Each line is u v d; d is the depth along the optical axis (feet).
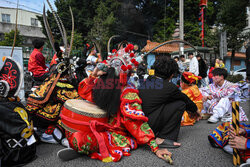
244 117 10.48
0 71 6.37
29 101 8.00
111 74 6.64
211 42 53.31
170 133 7.72
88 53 14.01
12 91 6.36
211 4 69.51
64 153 6.48
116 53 7.12
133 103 6.66
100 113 6.51
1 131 6.02
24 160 6.35
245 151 5.95
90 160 6.64
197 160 6.63
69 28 61.52
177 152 7.27
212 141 7.54
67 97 8.16
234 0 50.98
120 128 7.21
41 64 10.92
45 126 8.32
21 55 16.20
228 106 11.03
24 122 6.32
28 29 80.74
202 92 11.87
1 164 6.02
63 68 8.32
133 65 6.83
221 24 56.39
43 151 7.50
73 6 62.39
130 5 66.23
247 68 7.96
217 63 29.86
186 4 65.16
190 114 10.73
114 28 58.13
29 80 19.52
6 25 78.02
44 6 8.10
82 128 6.31
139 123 6.67
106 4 62.49
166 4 71.31
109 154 6.61
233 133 5.80
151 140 6.76
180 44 34.45
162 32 65.87
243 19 51.42
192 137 8.88
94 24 55.36
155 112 7.52
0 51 15.16
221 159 6.70
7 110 6.05
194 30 61.72
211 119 11.14
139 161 6.54
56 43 8.34
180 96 7.75
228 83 11.28
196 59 21.79
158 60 7.86
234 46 53.57
